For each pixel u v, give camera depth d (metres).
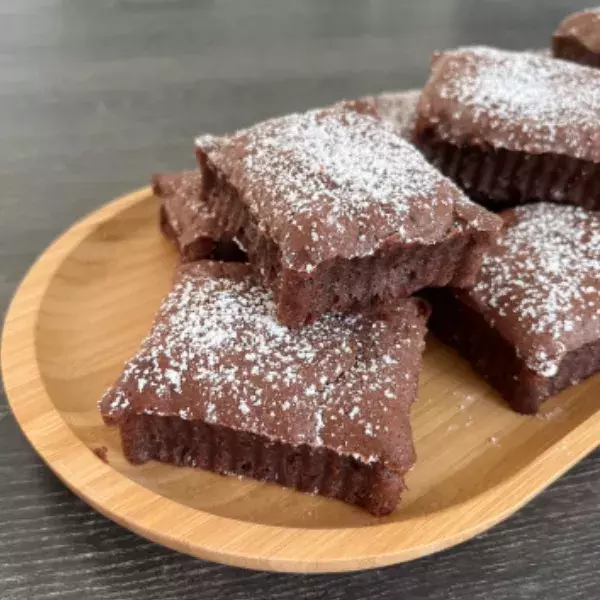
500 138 0.21
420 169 0.19
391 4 0.41
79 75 0.33
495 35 0.37
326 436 0.16
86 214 0.25
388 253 0.18
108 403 0.16
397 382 0.17
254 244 0.19
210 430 0.16
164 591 0.15
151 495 0.15
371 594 0.15
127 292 0.21
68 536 0.16
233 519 0.15
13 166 0.27
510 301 0.19
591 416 0.17
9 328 0.19
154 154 0.28
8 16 0.37
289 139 0.20
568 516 0.17
